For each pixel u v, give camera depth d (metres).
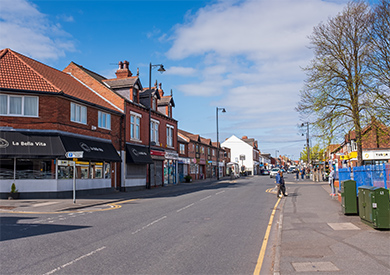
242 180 54.34
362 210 11.38
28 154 19.72
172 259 7.51
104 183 25.78
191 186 37.22
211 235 10.22
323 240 9.12
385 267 6.55
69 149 21.03
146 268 6.81
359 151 22.64
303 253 7.81
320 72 23.47
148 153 32.56
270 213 15.35
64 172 21.66
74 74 30.70
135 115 31.33
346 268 6.54
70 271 6.55
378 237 9.24
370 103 20.73
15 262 7.11
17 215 14.16
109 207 17.38
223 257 7.76
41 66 25.95
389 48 19.77
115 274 6.41
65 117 21.83
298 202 18.64
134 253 7.98
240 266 7.07
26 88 20.55
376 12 20.52
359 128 22.09
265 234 10.51
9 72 21.39
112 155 25.97
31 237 9.62
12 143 19.73
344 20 23.03
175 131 41.94
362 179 15.07
